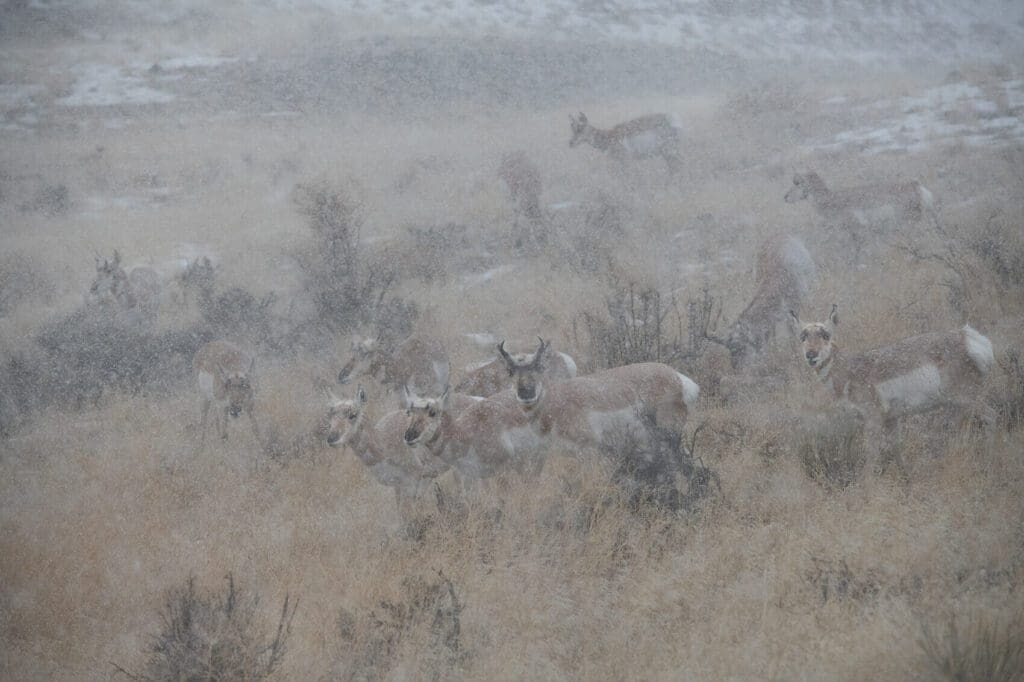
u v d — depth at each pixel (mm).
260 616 29031
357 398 36188
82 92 154875
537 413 34625
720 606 26750
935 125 93500
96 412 55312
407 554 33000
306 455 43906
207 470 43844
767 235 69000
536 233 76750
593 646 26094
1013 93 99688
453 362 54188
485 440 34906
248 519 37594
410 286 71562
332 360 58000
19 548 36250
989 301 49938
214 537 36219
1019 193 69750
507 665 25297
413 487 37344
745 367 46594
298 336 62781
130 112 145625
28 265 84250
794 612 25859
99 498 41250
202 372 49656
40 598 32906
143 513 39250
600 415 35000
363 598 30375
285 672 26672
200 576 33094
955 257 56000
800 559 28250
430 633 27266
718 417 41406
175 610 27766
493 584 29641
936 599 24922
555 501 33938
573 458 37625
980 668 21297
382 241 80375
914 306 50406
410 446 34188
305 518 37000
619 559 30391
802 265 51500
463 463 35156
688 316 54656
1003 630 22531
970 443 33812
